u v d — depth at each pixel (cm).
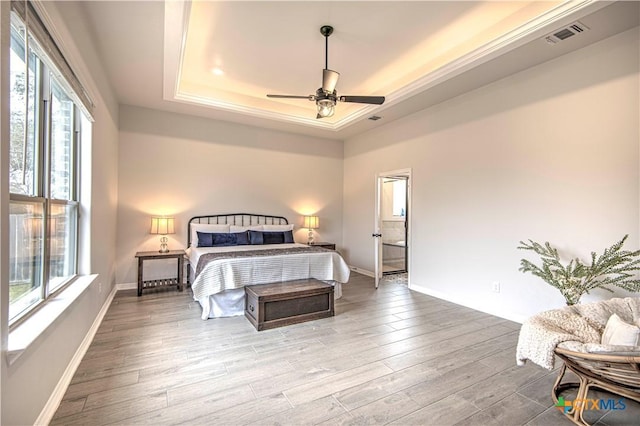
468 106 403
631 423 179
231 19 293
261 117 515
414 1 267
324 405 194
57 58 185
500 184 365
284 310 332
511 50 297
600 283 264
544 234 323
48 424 171
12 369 133
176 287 475
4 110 125
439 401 199
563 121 308
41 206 197
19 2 137
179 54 311
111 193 400
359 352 267
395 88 441
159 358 251
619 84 271
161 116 488
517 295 347
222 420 179
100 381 215
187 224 510
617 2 229
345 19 293
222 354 260
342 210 675
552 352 179
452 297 424
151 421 177
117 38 285
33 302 188
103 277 348
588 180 291
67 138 253
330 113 324
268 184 586
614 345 164
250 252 410
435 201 452
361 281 551
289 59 372
